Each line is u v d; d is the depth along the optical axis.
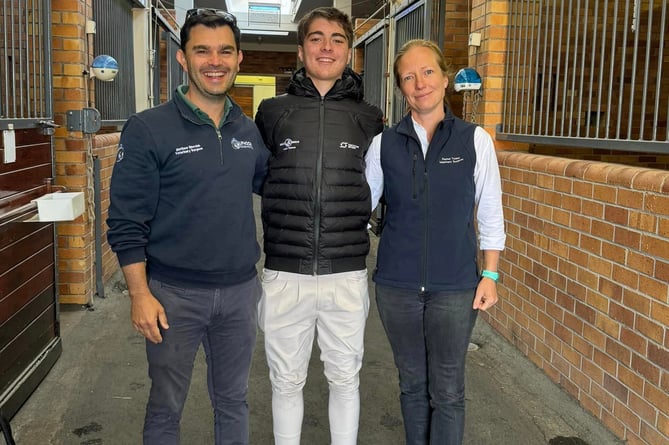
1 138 2.69
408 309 2.20
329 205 2.10
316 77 2.11
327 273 2.14
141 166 1.89
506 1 3.93
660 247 2.40
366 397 3.14
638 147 2.63
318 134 2.10
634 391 2.56
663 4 2.52
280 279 2.15
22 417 2.86
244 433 2.24
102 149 4.90
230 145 1.98
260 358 3.62
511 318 3.80
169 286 1.98
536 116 4.05
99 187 4.69
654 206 2.43
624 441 2.63
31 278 3.12
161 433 2.07
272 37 17.39
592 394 2.89
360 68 9.78
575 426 2.82
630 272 2.59
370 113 2.21
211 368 2.19
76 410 2.94
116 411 2.94
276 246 2.15
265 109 2.18
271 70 18.86
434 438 2.25
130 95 6.18
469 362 3.56
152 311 1.92
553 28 3.50
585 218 2.95
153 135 1.88
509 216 3.83
